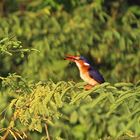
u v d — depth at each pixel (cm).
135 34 1691
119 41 1672
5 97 1060
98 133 1498
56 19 1673
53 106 859
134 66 1703
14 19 1609
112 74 1688
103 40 1667
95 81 1056
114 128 1396
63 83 874
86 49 1650
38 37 1625
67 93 867
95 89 804
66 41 1636
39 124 884
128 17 1714
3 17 1672
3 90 1055
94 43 1684
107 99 789
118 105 768
